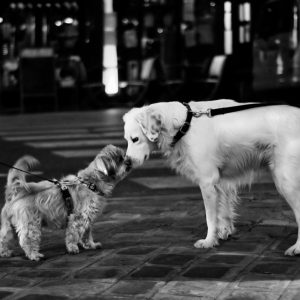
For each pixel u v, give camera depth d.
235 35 21.94
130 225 7.83
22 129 17.19
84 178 6.72
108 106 22.53
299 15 21.28
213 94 21.28
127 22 23.06
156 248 6.72
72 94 22.70
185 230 7.48
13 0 22.00
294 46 21.47
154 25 23.09
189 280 5.63
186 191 9.89
